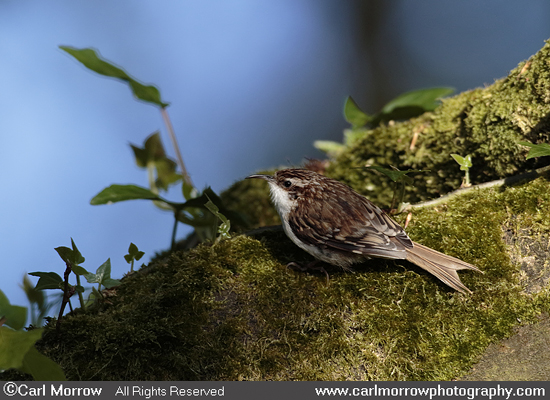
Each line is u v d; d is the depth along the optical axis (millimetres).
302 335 5141
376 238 5461
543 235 5453
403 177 5992
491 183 6172
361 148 8320
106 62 7781
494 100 6676
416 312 5188
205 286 5496
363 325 5156
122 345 5043
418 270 5449
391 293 5312
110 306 5648
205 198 7129
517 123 6254
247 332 5188
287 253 5965
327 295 5348
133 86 8164
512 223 5609
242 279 5578
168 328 5113
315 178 6195
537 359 4914
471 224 5695
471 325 5121
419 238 5754
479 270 5230
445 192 7535
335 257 5609
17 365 4082
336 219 5637
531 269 5332
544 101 6043
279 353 5062
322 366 5023
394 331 5102
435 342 5062
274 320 5238
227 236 6051
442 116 7625
